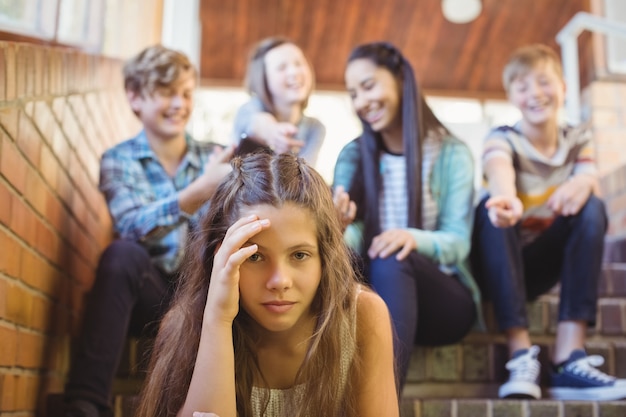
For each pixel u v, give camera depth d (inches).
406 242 68.6
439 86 234.7
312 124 92.4
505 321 74.1
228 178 44.7
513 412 66.5
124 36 108.7
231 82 230.7
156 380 45.9
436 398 68.4
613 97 150.9
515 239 77.3
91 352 61.7
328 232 43.1
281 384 46.8
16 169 55.1
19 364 57.0
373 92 77.7
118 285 64.6
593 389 70.9
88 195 82.1
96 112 85.5
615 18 158.9
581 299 74.9
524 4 211.3
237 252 39.8
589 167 83.0
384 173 78.7
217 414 40.4
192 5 134.1
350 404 45.7
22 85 56.4
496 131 85.5
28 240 58.6
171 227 70.8
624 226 117.3
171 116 77.7
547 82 82.8
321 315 43.7
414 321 65.9
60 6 73.1
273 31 223.0
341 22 221.0
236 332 45.4
